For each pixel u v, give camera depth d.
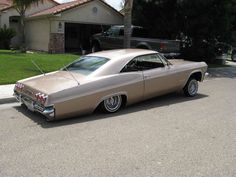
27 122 7.12
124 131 6.58
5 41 25.03
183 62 10.12
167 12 20.14
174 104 9.09
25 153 5.37
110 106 7.92
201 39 20.50
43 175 4.59
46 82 7.54
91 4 24.77
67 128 6.72
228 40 20.48
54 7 27.91
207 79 14.74
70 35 28.86
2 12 26.45
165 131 6.62
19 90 7.91
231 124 7.22
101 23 25.53
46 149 5.55
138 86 8.32
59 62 16.20
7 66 14.04
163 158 5.23
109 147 5.68
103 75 7.73
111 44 19.83
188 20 19.38
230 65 21.83
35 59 16.83
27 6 22.83
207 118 7.68
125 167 4.87
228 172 4.78
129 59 8.27
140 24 21.25
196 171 4.79
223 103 9.37
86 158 5.19
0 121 7.18
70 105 7.09
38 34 26.02
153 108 8.58
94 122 7.18
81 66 8.34
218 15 18.73
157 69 8.88
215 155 5.40
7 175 4.59
